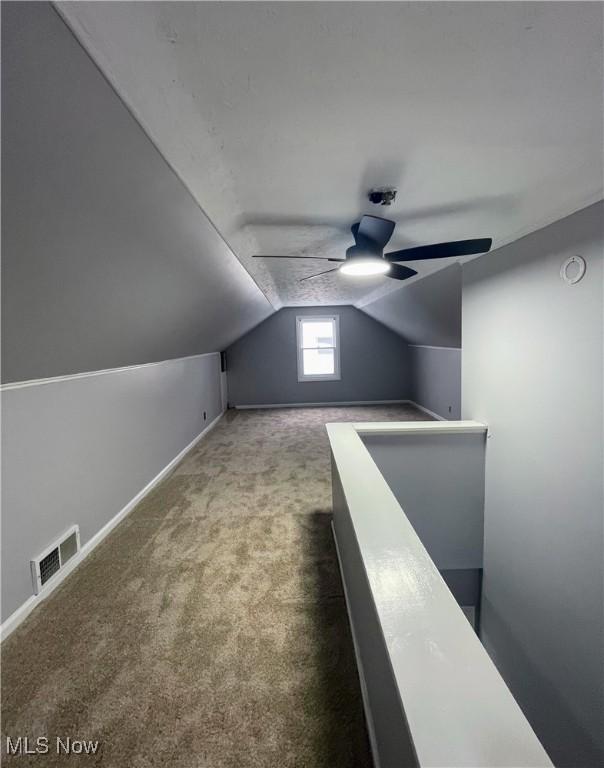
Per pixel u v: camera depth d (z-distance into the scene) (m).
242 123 1.08
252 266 2.87
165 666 1.47
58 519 2.00
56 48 0.69
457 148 1.22
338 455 1.90
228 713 1.29
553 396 1.83
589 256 1.58
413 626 0.77
